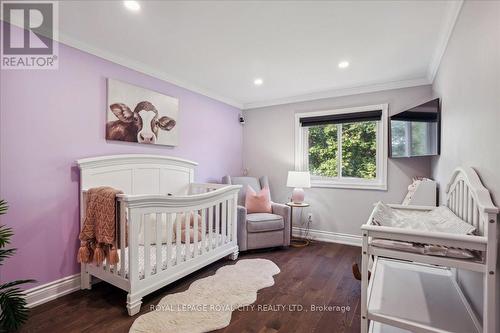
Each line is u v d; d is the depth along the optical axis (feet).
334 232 12.26
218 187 10.36
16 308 4.98
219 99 13.04
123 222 6.34
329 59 8.71
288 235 11.20
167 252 7.02
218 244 8.98
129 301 6.06
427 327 3.91
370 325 5.31
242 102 14.42
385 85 11.00
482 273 3.98
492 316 3.50
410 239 3.98
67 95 7.25
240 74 10.18
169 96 10.28
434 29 6.75
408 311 4.33
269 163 14.10
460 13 5.57
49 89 6.88
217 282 7.78
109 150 8.34
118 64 8.57
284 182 13.64
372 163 11.80
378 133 11.56
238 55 8.48
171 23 6.55
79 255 6.61
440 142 7.77
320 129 13.09
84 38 7.34
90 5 5.79
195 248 7.91
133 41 7.53
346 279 8.17
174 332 5.43
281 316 6.15
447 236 3.73
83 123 7.62
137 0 5.63
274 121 13.96
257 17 6.28
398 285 5.28
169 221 7.04
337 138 12.60
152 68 9.53
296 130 13.24
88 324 5.75
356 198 11.80
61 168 7.11
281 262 9.62
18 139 6.31
